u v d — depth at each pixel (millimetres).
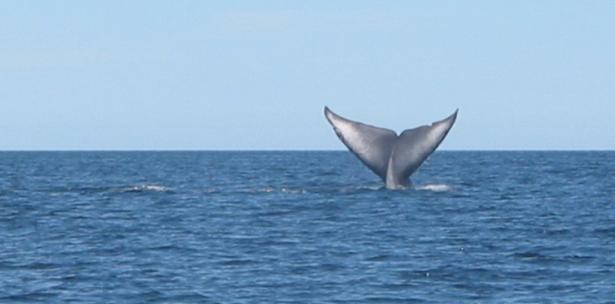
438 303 59812
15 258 76750
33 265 73312
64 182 194000
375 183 170750
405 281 66562
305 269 71438
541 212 113312
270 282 66250
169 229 96000
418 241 86375
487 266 72500
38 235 91750
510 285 65250
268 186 169375
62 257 77312
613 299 60406
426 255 78000
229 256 77812
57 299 60906
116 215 109875
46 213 112688
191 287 64500
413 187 130875
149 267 72438
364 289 63938
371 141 108125
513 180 191875
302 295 62031
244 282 66250
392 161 107375
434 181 185750
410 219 103062
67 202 128000
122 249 81875
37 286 64938
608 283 65562
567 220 104312
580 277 67875
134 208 118312
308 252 79750
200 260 75750
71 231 94812
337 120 108312
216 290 63594
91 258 76812
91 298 61188
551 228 96562
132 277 68188
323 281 66562
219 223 100938
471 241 86562
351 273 69625
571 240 87250
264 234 91500
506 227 97188
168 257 77312
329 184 176250
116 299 60938
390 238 88438
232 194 137250
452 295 62094
